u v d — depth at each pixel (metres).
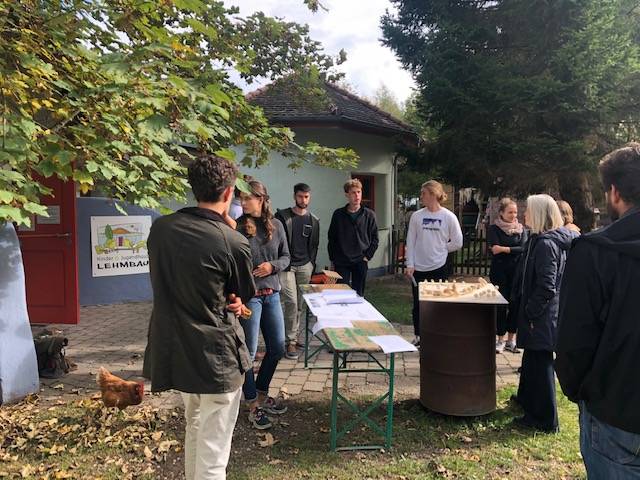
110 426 3.78
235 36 5.56
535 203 3.75
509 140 9.29
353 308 4.05
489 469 3.24
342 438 3.62
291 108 10.48
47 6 3.53
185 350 2.31
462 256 11.28
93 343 6.05
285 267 3.94
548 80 8.60
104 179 3.52
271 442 3.54
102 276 8.42
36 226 6.37
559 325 1.85
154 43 2.95
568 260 1.85
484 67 9.27
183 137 4.21
